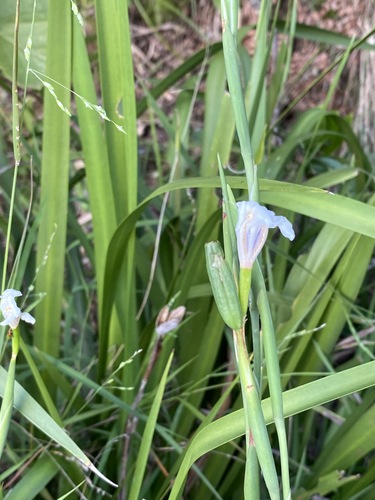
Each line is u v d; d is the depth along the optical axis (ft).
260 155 1.74
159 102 4.03
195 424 1.95
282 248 1.99
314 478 1.57
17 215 1.87
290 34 2.00
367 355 1.89
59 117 1.42
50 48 1.34
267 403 1.03
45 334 1.62
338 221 1.23
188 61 2.14
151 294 1.99
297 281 1.82
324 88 4.00
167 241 2.05
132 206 1.46
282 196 1.34
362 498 1.53
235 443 1.61
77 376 1.46
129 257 1.53
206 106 2.03
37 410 0.98
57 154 1.46
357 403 1.82
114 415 1.67
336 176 1.73
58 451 1.36
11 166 1.93
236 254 0.76
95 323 2.25
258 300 0.74
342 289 1.65
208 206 1.81
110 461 1.63
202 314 1.89
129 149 1.41
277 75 2.16
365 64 3.58
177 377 1.89
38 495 1.55
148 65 4.34
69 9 1.30
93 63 3.50
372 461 1.53
